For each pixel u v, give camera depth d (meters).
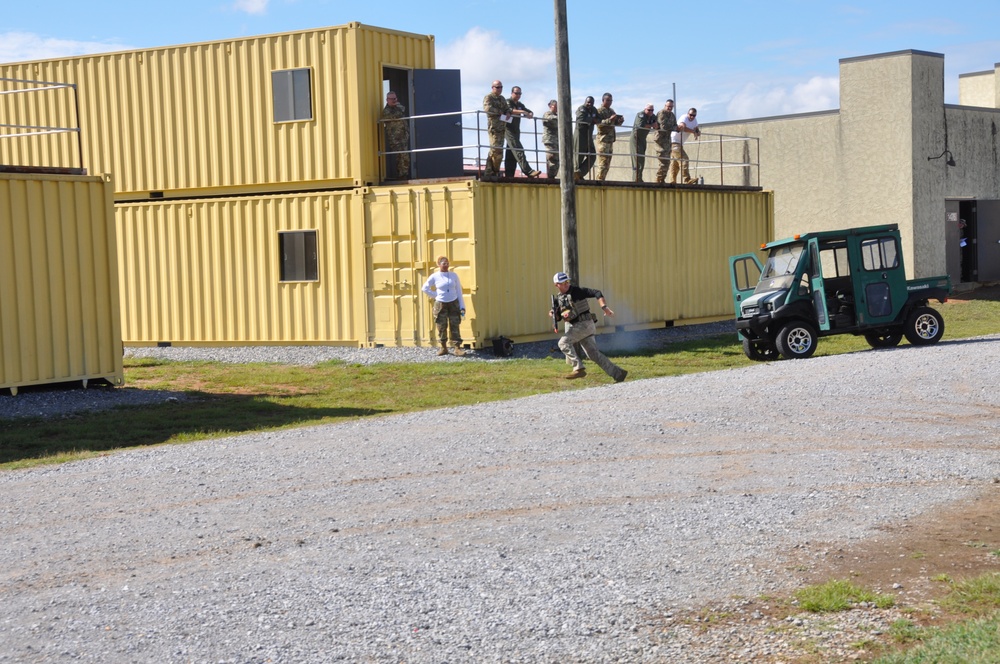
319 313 20.95
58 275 15.48
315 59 21.23
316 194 20.80
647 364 18.16
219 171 22.12
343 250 20.69
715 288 25.80
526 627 5.61
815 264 17.59
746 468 9.01
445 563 6.70
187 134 22.36
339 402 14.82
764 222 27.48
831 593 5.88
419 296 20.05
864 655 5.16
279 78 21.52
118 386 16.45
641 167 24.16
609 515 7.68
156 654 5.45
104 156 23.03
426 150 20.39
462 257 19.62
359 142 20.92
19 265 14.96
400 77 22.38
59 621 5.96
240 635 5.64
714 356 19.48
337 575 6.54
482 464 9.45
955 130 31.44
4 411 14.24
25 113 23.53
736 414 11.32
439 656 5.30
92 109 23.06
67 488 9.17
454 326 19.33
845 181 31.31
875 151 30.72
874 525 7.23
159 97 22.53
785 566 6.45
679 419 11.17
